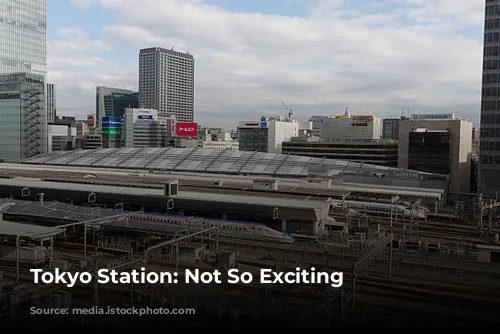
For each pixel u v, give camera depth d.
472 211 98.62
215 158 158.50
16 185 93.75
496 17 117.31
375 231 74.31
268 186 97.62
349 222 79.88
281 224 73.88
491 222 87.56
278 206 72.62
